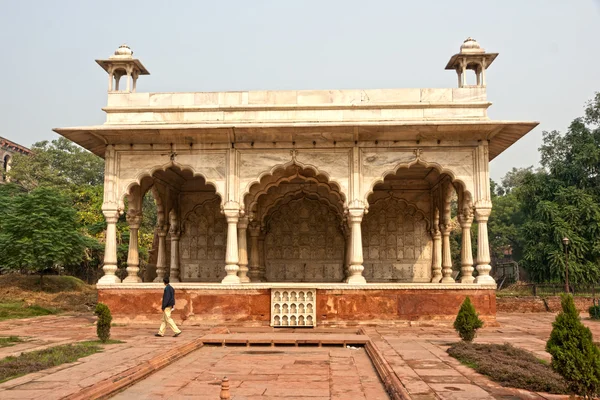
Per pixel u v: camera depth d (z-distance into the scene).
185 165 11.34
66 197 21.67
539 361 6.19
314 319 10.56
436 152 11.13
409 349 7.38
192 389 5.23
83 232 24.38
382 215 15.01
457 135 11.02
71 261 19.41
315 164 11.23
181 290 10.90
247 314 10.75
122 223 25.80
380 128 10.74
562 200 23.47
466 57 11.27
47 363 5.94
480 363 5.86
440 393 4.71
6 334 9.40
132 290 10.99
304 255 14.92
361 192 11.09
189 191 15.12
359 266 10.91
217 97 11.44
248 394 5.01
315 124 10.62
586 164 24.20
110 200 11.29
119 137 11.27
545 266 23.11
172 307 9.13
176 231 14.84
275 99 11.38
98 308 8.09
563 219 22.89
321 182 13.04
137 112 11.37
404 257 14.81
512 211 34.66
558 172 24.77
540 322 12.17
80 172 33.22
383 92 11.30
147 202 34.00
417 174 14.03
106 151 11.46
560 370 4.51
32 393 4.62
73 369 5.77
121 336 8.95
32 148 32.38
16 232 18.72
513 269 28.22
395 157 11.18
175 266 14.71
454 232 30.77
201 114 11.33
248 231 14.64
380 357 6.57
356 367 6.52
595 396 4.42
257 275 14.34
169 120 11.32
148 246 26.92
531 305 16.16
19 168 30.11
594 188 23.95
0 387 4.87
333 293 10.72
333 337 8.60
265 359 7.12
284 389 5.23
